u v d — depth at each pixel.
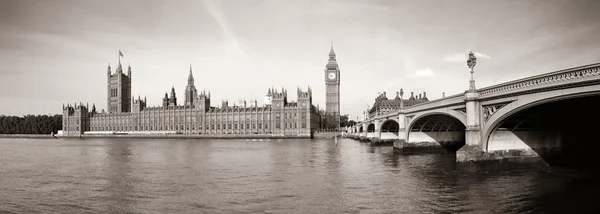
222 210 31.56
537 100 36.78
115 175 51.16
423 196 35.38
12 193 39.31
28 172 55.16
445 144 83.88
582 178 41.56
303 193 37.81
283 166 60.38
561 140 49.78
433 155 74.88
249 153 90.50
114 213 31.28
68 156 83.94
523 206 30.84
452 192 36.72
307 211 30.94
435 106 60.78
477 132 46.66
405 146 81.06
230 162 67.62
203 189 40.41
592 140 50.62
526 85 38.12
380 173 50.28
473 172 46.00
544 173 44.88
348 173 50.88
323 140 183.62
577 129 49.81
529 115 43.81
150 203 34.31
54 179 48.22
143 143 159.25
